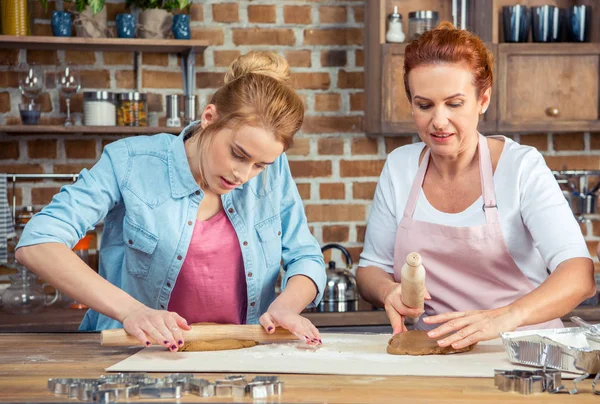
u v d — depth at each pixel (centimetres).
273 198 196
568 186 351
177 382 131
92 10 309
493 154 200
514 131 332
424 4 337
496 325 165
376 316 292
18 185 334
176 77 342
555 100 328
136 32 326
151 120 341
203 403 124
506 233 194
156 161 188
